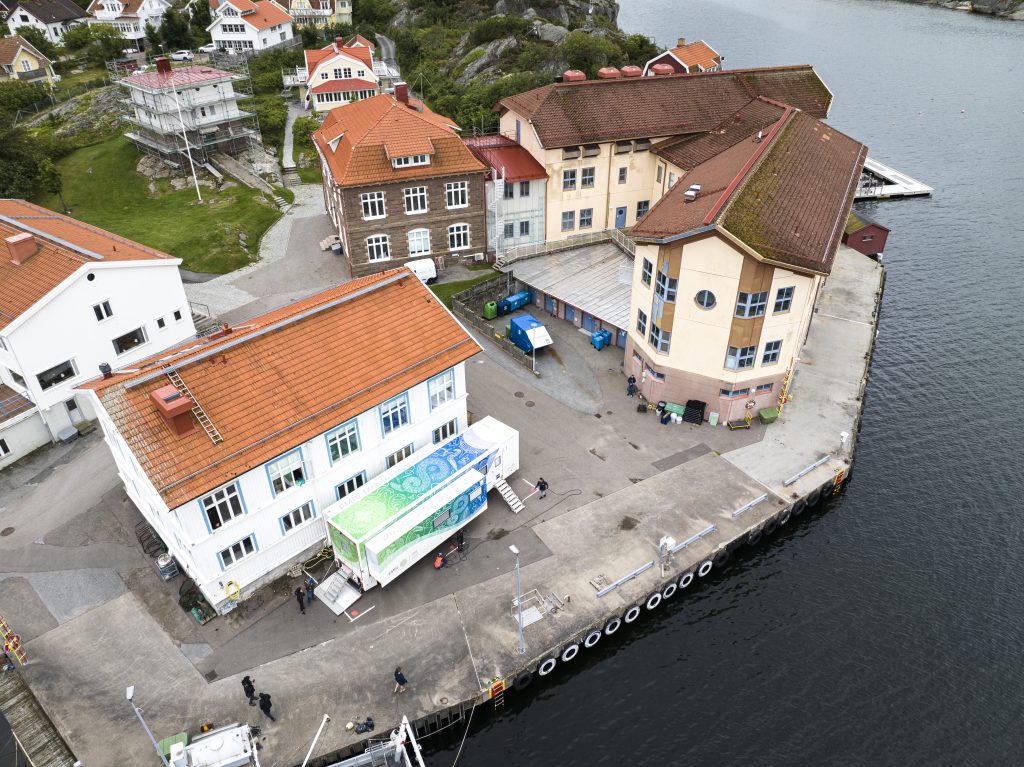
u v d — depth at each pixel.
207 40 134.25
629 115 64.06
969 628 36.50
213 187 82.94
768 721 32.53
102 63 126.69
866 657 35.16
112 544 39.06
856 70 158.25
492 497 42.31
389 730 30.22
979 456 48.31
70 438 46.75
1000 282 71.94
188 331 53.44
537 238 66.38
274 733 30.05
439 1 145.50
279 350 36.38
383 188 60.38
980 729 32.03
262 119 95.06
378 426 38.59
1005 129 119.62
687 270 42.88
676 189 54.53
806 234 43.66
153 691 31.75
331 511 35.94
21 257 46.44
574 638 33.88
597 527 39.94
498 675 32.28
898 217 87.62
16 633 34.22
